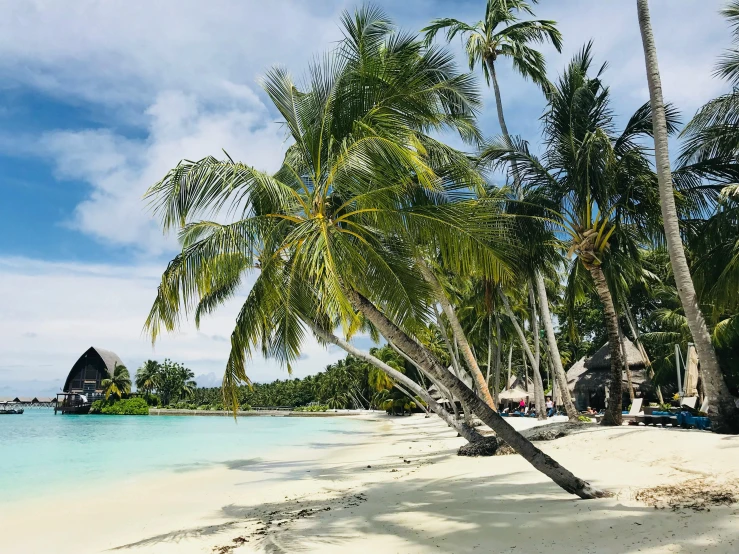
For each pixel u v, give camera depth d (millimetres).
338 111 7629
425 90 7828
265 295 7680
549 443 13195
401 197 7652
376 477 12273
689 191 13188
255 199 7984
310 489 11312
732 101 11648
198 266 7277
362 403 86188
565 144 13719
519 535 5398
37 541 7773
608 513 5785
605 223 13633
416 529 6211
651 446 10109
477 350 39906
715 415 10562
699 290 12688
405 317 8695
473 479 9703
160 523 8594
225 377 7719
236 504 9984
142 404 75938
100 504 10531
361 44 7684
